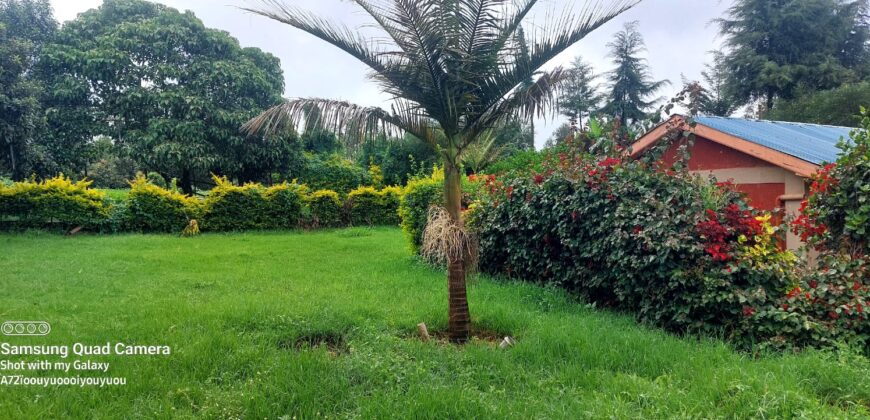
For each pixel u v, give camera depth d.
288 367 3.94
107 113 19.17
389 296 6.64
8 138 14.45
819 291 4.80
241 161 19.91
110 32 19.28
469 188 9.77
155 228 15.39
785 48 24.92
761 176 7.68
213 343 4.47
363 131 4.92
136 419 3.20
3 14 19.19
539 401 3.46
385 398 3.46
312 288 7.09
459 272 5.11
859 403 3.32
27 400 3.38
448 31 4.63
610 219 6.13
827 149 8.14
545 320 5.48
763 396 3.28
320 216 17.89
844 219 5.37
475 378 3.96
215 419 3.21
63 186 13.75
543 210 7.11
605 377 3.86
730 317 5.03
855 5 24.48
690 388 3.64
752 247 5.31
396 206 18.84
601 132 7.93
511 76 4.97
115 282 7.35
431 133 5.26
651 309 5.69
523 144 16.53
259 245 12.46
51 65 18.59
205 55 20.14
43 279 7.40
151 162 18.56
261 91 20.59
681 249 5.40
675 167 6.16
